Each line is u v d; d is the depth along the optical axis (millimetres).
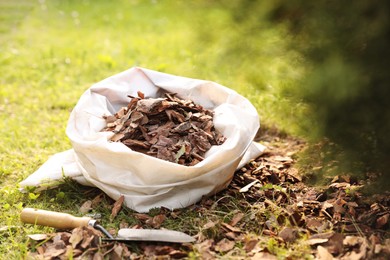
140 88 1645
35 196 1503
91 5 4000
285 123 1552
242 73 1389
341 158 1322
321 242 1313
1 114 2059
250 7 1245
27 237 1372
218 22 1327
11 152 1771
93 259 1291
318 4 1189
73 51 2811
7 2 4094
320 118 1239
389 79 1169
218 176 1438
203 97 1638
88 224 1365
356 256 1267
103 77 2443
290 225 1377
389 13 1138
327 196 1493
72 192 1547
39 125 1965
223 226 1375
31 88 2314
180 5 1328
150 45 2902
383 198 1448
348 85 1163
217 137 1521
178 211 1433
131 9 3842
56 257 1309
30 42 3010
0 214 1473
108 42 2984
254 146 1669
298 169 1585
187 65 2459
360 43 1188
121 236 1337
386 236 1348
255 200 1497
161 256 1292
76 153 1497
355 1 1154
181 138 1507
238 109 1562
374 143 1335
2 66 2582
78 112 1547
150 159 1385
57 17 3639
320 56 1216
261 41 1293
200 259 1281
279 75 1390
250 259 1280
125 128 1510
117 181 1433
